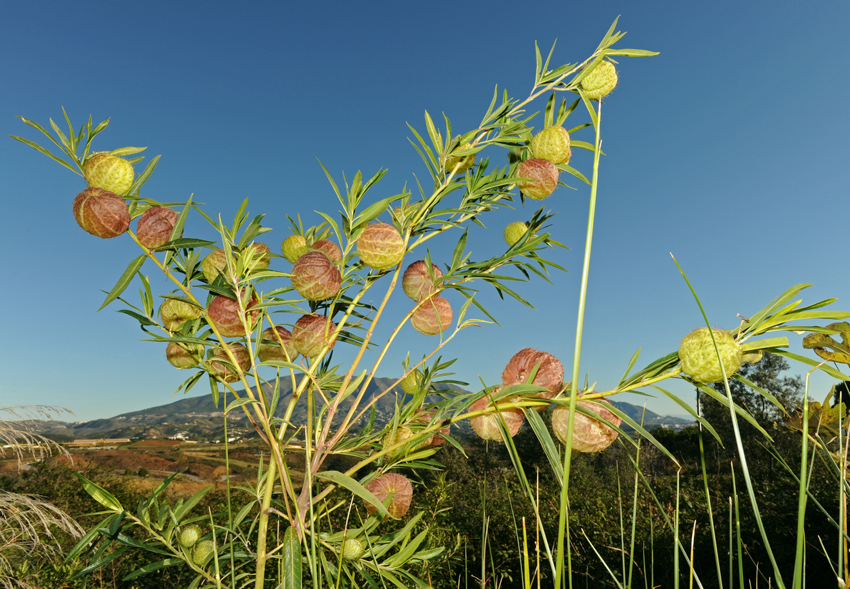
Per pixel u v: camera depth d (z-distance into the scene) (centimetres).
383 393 144
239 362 146
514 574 494
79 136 125
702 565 472
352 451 141
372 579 129
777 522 476
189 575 293
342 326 146
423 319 166
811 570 410
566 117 165
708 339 88
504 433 95
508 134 158
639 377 100
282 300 133
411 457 145
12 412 356
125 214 119
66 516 338
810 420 114
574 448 104
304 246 161
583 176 149
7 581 319
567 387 109
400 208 154
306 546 108
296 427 137
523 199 178
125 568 332
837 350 110
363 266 155
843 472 87
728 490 590
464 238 157
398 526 299
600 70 148
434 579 397
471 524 615
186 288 135
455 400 129
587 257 67
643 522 547
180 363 145
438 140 161
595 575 469
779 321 89
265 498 125
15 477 594
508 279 146
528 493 90
